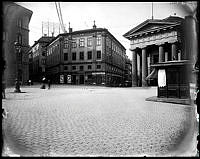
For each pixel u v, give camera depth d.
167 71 13.41
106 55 44.97
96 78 44.28
